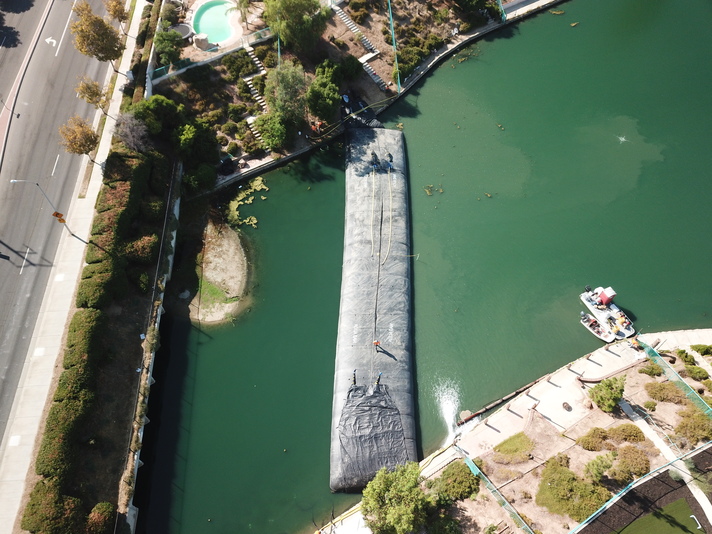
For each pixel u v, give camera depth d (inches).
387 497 1681.8
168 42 2524.6
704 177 2719.0
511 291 2368.4
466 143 2790.4
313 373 2134.6
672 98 3004.4
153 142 2399.1
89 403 1792.6
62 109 2437.3
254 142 2586.1
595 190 2662.4
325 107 2541.8
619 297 2367.1
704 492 1811.0
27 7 2738.7
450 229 2519.7
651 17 3371.1
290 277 2342.5
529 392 2076.8
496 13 3225.9
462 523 1743.4
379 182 2554.1
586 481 1800.0
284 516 1866.4
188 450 1957.4
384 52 2952.8
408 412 2034.9
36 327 1945.1
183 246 2351.1
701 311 2343.8
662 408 1996.8
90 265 2027.6
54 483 1642.5
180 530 1827.0
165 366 2098.9
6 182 2226.9
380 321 2198.6
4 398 1819.6
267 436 2003.0
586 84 3046.3
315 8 2625.5
